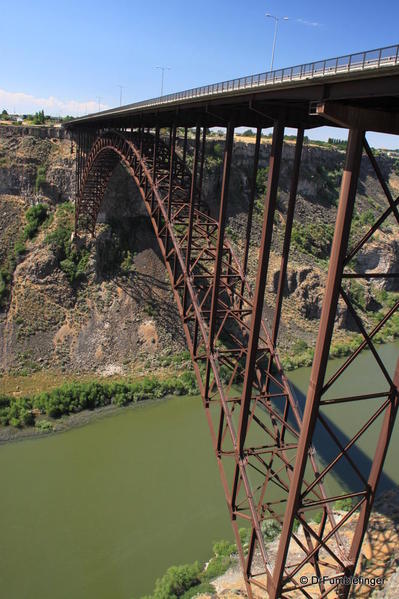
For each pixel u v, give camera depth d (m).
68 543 23.03
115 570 21.62
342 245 10.41
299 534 22.03
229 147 17.53
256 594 18.56
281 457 17.58
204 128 22.55
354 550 14.07
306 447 11.77
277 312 18.20
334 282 10.64
